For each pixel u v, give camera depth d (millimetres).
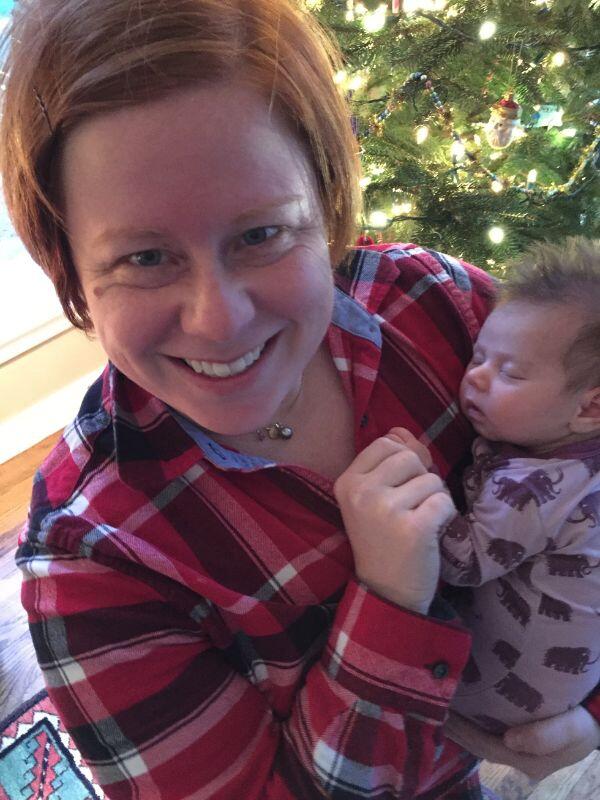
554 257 745
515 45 1340
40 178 431
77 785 1269
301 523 585
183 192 394
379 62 1404
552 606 687
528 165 1476
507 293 744
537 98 1361
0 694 1417
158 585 524
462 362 748
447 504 555
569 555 682
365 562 559
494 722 747
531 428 695
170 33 386
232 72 397
